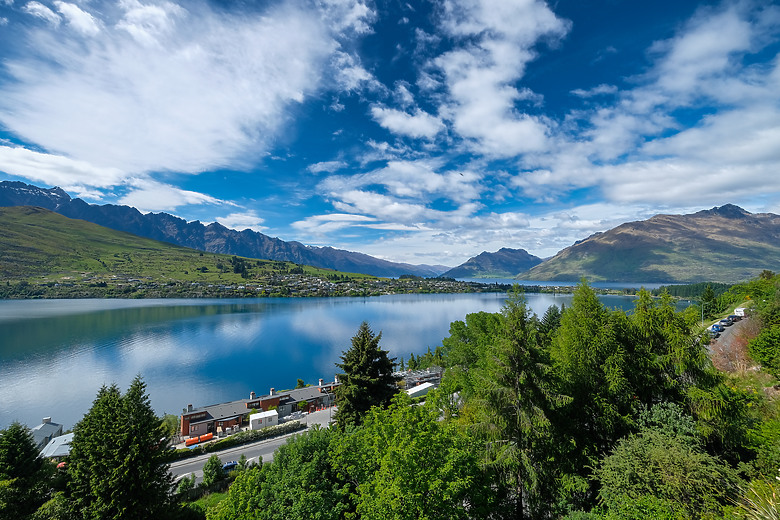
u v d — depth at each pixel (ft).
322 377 399.65
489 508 71.20
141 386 94.22
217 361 447.42
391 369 132.98
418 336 611.88
